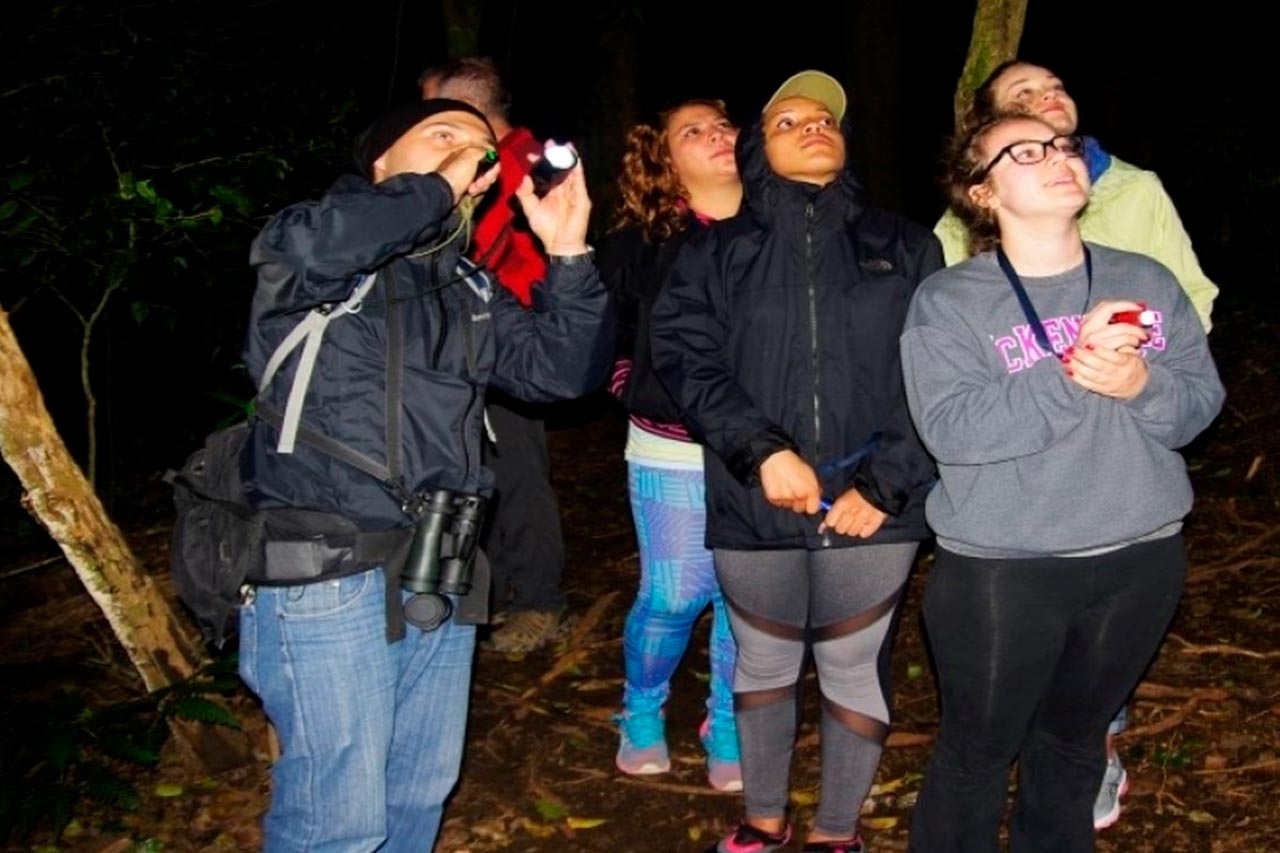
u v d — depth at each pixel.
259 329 2.35
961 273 2.49
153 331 6.66
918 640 4.29
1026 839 2.71
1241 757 3.45
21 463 3.33
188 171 4.54
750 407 2.77
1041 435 2.33
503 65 8.93
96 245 4.26
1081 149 2.41
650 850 3.30
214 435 2.51
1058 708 2.59
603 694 4.14
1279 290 8.11
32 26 4.80
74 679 4.40
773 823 3.04
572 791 3.58
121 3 4.89
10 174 4.43
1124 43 9.60
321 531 2.34
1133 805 3.29
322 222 2.20
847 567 2.81
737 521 2.84
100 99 4.61
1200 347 2.45
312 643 2.35
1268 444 5.67
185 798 3.62
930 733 3.72
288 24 5.86
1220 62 9.62
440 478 2.36
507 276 3.53
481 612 2.52
